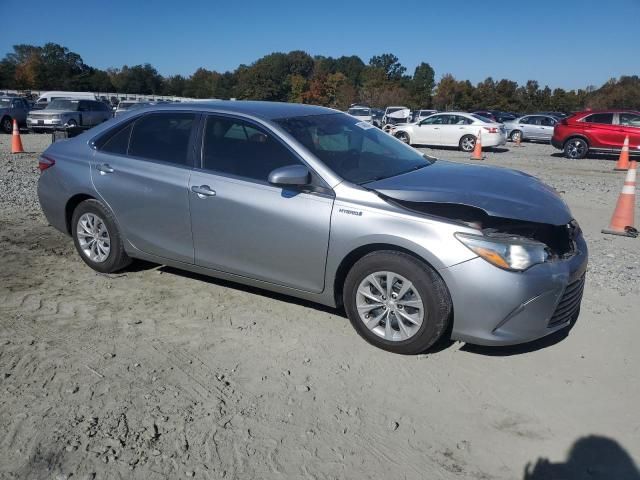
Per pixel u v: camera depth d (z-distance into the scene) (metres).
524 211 3.77
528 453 3.02
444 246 3.64
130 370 3.72
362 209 3.90
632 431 3.19
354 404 3.41
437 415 3.32
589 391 3.57
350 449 3.02
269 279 4.39
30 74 84.88
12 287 5.05
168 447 3.00
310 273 4.18
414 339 3.83
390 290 3.88
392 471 2.87
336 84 80.81
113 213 5.10
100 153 5.19
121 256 5.21
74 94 42.53
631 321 4.54
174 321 4.43
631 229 7.34
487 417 3.31
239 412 3.30
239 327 4.34
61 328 4.29
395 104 73.19
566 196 10.34
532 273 3.59
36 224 7.17
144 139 5.00
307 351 4.00
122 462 2.88
